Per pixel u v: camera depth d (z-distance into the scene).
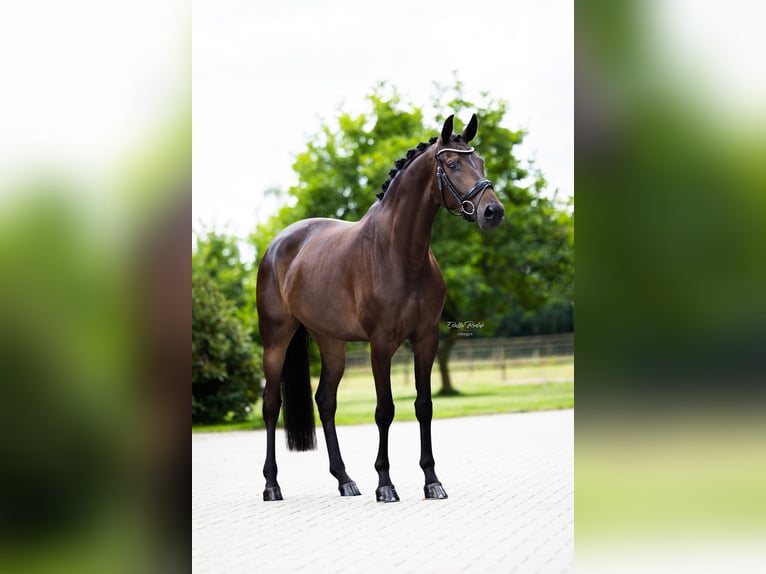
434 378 24.39
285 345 7.61
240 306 29.75
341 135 21.14
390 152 19.56
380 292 6.66
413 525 5.82
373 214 6.94
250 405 15.47
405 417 16.00
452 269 19.69
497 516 6.07
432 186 6.48
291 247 7.65
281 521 6.13
